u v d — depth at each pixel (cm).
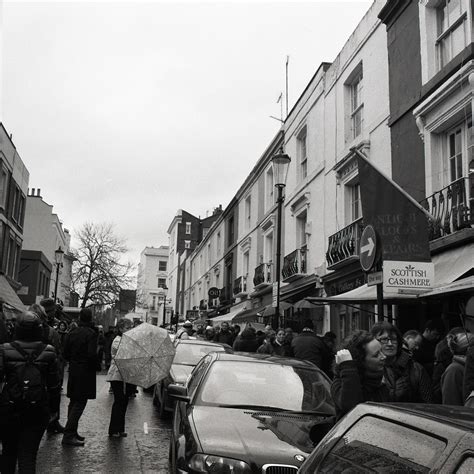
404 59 1227
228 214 3481
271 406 538
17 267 2894
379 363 410
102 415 1037
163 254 8775
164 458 695
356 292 1052
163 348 745
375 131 1369
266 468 402
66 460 666
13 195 2675
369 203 761
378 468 213
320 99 1781
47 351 499
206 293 4216
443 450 186
